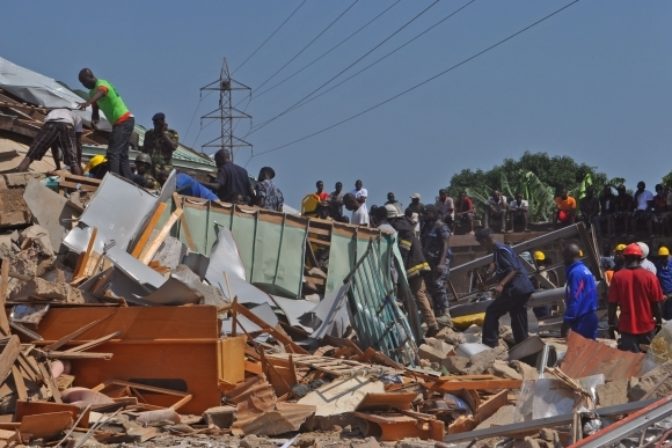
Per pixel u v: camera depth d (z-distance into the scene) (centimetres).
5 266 1128
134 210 1458
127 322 1121
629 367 1157
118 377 1114
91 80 1712
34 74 2378
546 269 2177
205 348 1096
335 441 1002
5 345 1035
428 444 973
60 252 1369
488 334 1620
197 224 1677
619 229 3225
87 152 2155
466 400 1120
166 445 966
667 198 3161
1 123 1917
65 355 1095
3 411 1017
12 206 1370
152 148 1916
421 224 2670
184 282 1152
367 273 1631
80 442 941
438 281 2042
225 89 6056
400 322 1642
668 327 1211
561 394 992
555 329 2184
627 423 781
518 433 914
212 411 1048
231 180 1906
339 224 1816
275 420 1028
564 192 3406
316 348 1491
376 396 1048
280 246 1750
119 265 1244
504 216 3566
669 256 2075
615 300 1477
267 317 1420
